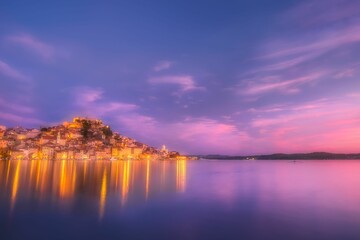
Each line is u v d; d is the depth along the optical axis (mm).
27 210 24797
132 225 20641
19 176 56156
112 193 36250
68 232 18578
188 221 22156
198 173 84062
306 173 83188
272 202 31578
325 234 19031
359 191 41219
